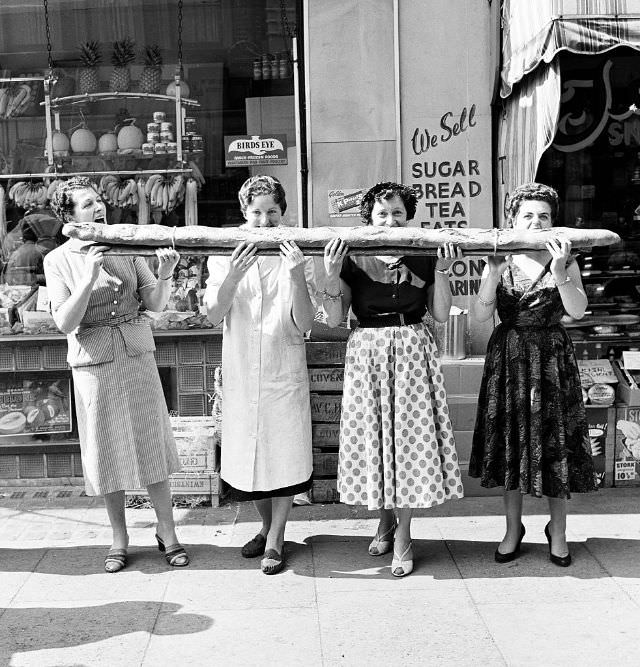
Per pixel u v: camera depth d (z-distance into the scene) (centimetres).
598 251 614
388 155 572
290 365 421
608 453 531
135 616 378
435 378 412
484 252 391
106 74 597
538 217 405
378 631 362
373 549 440
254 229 395
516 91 524
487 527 474
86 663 340
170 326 561
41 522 496
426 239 388
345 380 418
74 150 595
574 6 432
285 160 585
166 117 593
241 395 420
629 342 576
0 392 559
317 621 371
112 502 433
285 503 430
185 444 512
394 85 567
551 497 416
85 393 417
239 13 581
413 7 562
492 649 346
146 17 591
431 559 433
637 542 450
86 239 388
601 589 397
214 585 408
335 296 405
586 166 628
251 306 418
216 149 591
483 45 565
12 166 595
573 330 586
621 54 612
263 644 352
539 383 405
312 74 568
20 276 574
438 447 412
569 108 623
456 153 573
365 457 410
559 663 335
